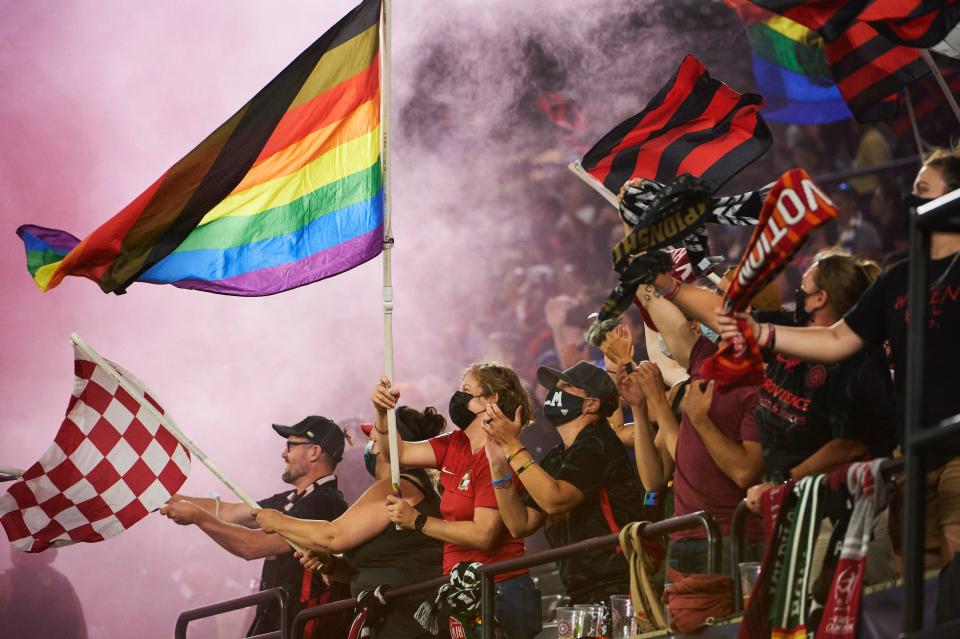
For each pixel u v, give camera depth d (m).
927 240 10.77
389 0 20.81
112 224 20.34
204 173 20.62
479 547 19.45
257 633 25.33
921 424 10.55
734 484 16.84
